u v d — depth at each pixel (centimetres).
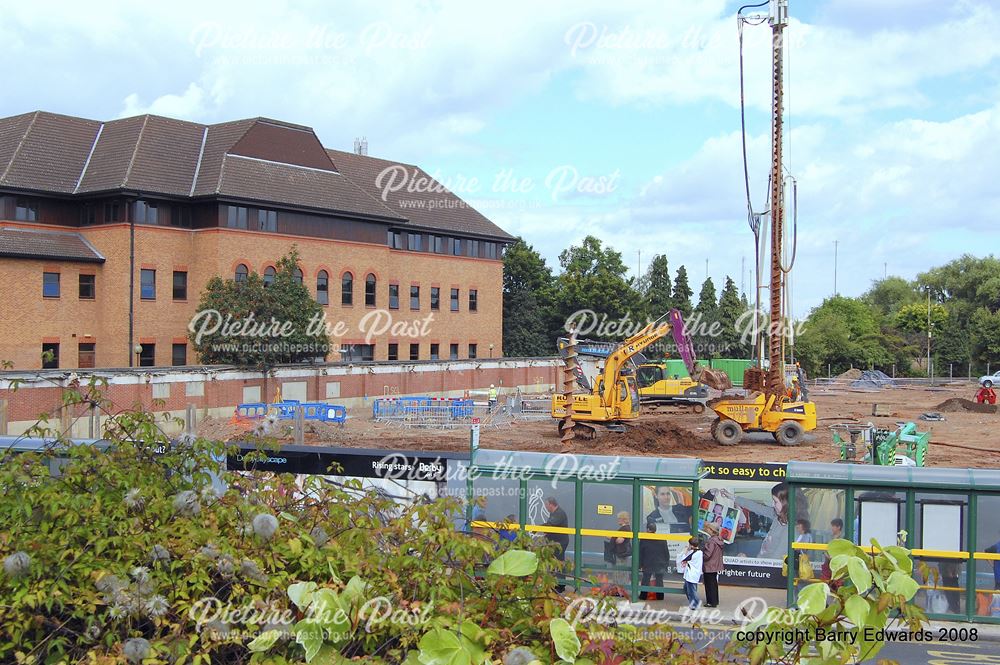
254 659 588
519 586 658
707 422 5197
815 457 3719
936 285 13962
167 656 614
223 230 5444
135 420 892
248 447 1252
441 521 732
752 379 4075
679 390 5669
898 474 1705
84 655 636
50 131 5531
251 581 658
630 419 4066
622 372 4172
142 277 5256
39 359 4978
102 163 5459
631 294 9162
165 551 676
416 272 7156
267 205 5669
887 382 8812
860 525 1731
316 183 6212
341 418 4684
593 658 576
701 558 1688
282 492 864
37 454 869
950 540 1691
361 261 6438
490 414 5400
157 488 780
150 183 5300
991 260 13200
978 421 5375
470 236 7625
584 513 1809
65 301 5109
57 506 730
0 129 5669
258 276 5303
